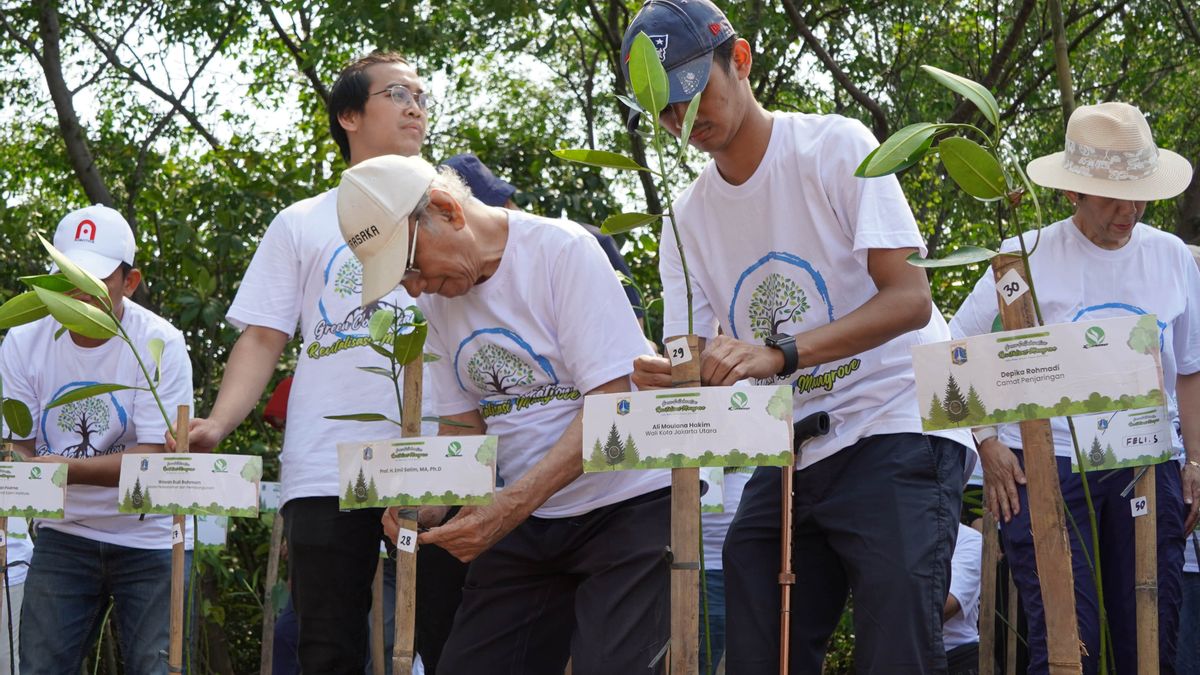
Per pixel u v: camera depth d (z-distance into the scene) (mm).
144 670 3932
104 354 3936
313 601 3441
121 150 10906
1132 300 3580
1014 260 1893
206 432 3332
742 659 2701
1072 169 3377
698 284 2926
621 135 14141
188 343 8180
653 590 2697
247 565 8383
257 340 3637
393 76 3812
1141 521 2156
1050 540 1895
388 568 4449
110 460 3812
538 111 14961
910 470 2600
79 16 12047
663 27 2555
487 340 2811
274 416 5777
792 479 2604
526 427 2850
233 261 8336
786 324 2742
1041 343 1837
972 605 4477
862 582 2559
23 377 4027
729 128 2625
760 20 9844
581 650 2709
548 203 8656
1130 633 3434
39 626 3930
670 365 2242
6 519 3307
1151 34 11484
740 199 2756
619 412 2125
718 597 4367
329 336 3521
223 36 12086
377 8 9523
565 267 2738
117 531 3939
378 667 3916
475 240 2709
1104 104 3379
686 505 2150
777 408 2057
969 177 1902
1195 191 8656
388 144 3791
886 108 11242
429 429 3525
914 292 2543
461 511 2602
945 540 2582
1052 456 1897
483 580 2980
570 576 2963
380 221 2555
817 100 11930
